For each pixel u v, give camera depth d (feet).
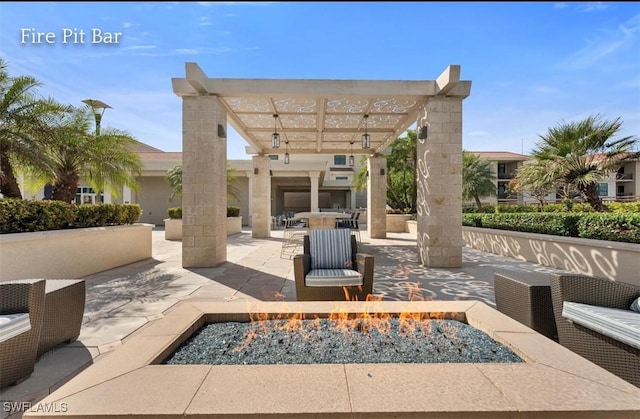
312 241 14.88
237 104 24.25
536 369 5.61
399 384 5.18
